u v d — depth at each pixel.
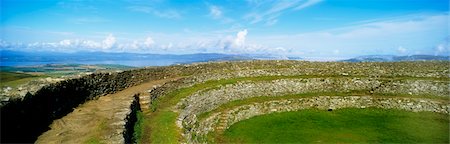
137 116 29.17
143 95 34.53
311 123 36.12
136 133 24.98
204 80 46.81
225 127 33.88
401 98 42.62
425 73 48.69
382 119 37.81
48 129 21.42
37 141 19.16
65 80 26.53
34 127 20.69
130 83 38.75
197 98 38.09
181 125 29.28
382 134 32.09
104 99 31.22
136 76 40.41
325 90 47.09
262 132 32.81
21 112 19.30
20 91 21.20
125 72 38.34
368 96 43.75
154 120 30.09
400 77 48.81
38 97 21.69
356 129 33.88
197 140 28.22
